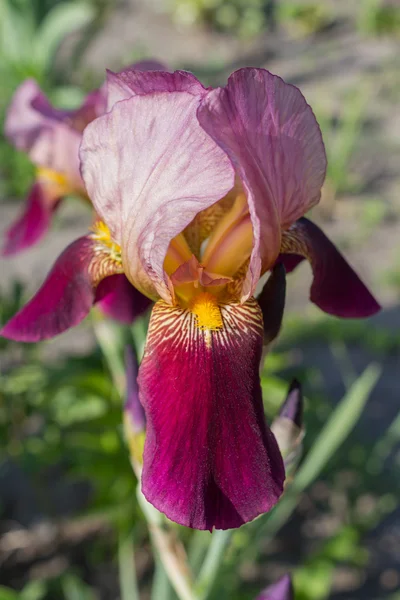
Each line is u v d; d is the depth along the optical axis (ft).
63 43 6.77
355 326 3.71
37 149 2.18
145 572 2.55
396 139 5.44
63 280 1.40
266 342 1.27
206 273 1.26
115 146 1.23
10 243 2.39
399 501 2.68
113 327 2.04
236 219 1.28
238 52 6.90
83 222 4.50
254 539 1.63
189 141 1.18
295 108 1.21
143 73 1.21
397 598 2.38
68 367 2.16
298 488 1.82
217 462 1.15
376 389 3.36
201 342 1.23
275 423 1.35
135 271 1.26
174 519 1.13
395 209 4.72
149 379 1.21
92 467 2.05
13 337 1.37
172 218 1.20
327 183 4.81
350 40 7.13
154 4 7.73
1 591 1.72
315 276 1.41
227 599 1.84
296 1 7.84
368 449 2.63
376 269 4.18
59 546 2.61
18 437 2.35
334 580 2.52
